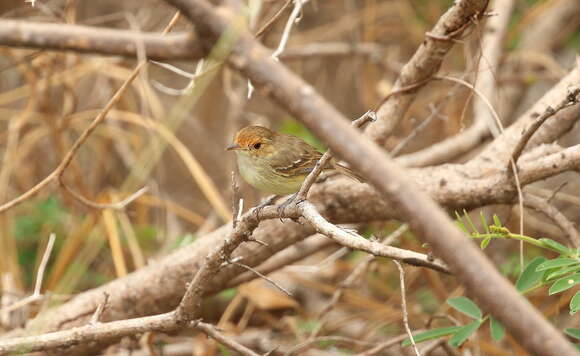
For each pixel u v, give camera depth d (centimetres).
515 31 1480
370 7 1603
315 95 383
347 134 369
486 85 1192
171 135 1131
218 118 1672
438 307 1164
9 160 1245
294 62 1650
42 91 1282
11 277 1090
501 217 1229
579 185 1446
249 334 1148
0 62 1521
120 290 929
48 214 1238
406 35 1669
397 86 932
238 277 959
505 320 340
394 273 1264
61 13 1060
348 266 1278
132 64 1345
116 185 1432
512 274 1116
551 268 628
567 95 702
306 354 1070
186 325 704
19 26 544
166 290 917
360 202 897
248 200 1391
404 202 354
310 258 1319
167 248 1228
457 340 655
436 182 876
